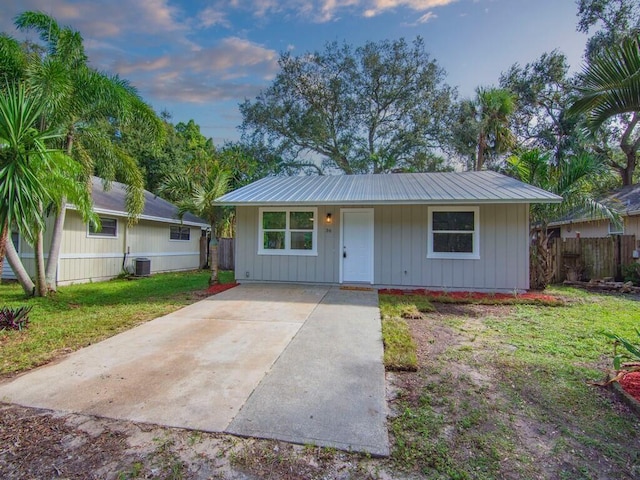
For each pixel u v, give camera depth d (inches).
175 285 422.0
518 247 346.3
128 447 99.1
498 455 95.1
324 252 387.9
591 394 131.6
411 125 829.8
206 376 147.6
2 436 104.2
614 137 708.0
